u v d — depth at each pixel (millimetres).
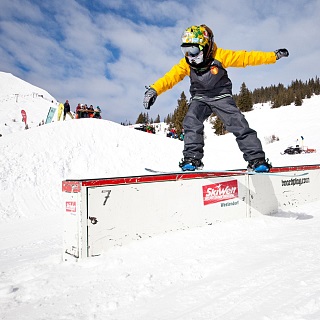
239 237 3086
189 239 3027
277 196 4656
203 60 3227
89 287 2010
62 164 12852
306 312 1359
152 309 1600
